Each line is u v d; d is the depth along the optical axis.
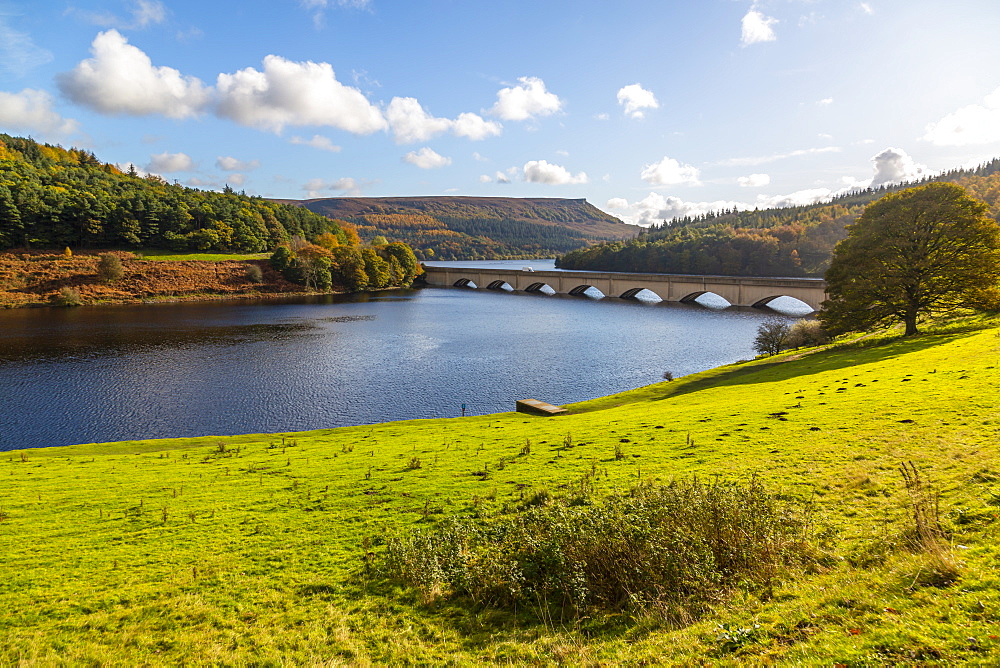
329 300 166.38
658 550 11.35
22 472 27.70
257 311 132.88
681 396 43.31
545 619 10.96
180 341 86.38
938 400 24.83
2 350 76.75
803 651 7.15
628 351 81.31
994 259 47.72
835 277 56.56
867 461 17.78
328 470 24.83
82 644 11.06
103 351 77.25
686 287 155.62
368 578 13.57
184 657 10.48
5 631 11.71
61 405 51.69
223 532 17.20
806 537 12.04
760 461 19.62
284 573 14.09
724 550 11.46
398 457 26.75
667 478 18.52
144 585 13.76
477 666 9.38
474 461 24.28
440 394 57.06
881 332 61.19
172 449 35.00
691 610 9.98
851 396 29.30
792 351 63.69
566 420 36.34
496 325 109.81
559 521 13.06
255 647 10.71
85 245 176.62
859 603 8.25
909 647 6.59
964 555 8.97
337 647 10.56
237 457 30.12
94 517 19.31
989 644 6.22
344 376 64.38
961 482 13.89
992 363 30.78
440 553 13.67
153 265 167.38
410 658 9.99
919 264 49.53
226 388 58.41
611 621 10.43
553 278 194.75
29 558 15.68
